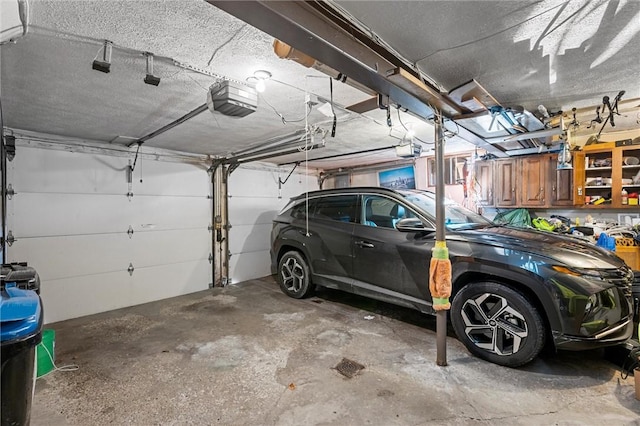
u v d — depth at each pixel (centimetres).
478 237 287
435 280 257
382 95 234
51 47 187
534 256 245
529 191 478
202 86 252
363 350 289
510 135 353
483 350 263
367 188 396
